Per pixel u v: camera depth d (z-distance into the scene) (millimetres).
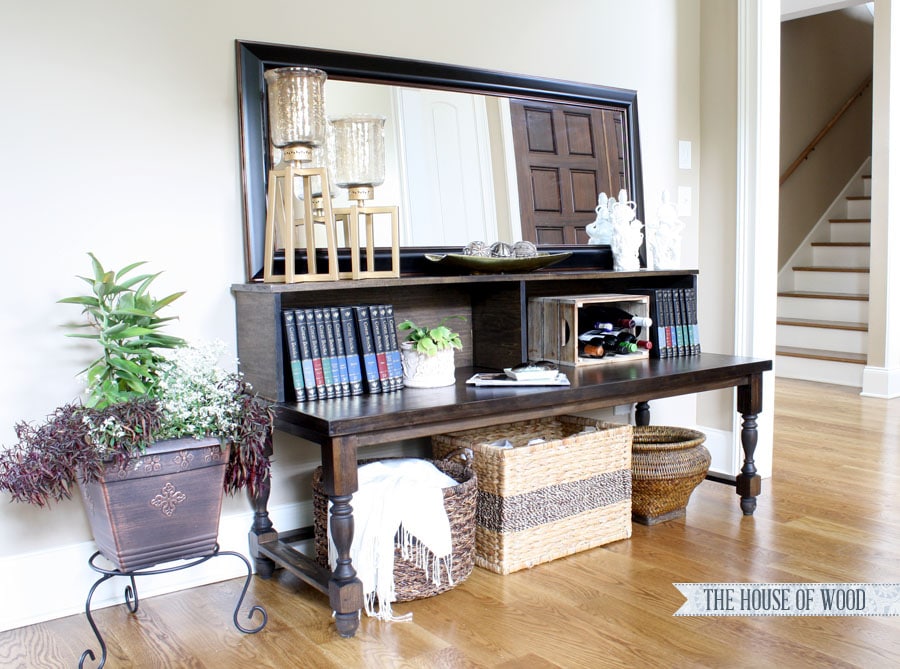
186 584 2355
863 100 6875
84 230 2178
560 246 3033
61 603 2174
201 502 1938
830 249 6344
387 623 2082
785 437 4020
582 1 3115
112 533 1839
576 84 3062
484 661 1865
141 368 1977
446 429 2170
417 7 2695
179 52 2289
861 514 2863
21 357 2111
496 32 2891
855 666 1808
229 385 2010
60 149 2133
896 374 4977
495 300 2760
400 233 2633
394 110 2629
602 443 2553
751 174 3285
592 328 3070
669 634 1979
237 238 2416
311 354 2244
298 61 2438
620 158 3217
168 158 2291
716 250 3453
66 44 2127
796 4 5445
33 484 1764
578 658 1868
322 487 2258
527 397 2281
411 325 2430
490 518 2389
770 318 3338
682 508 2887
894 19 4750
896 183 4840
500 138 2871
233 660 1901
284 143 2258
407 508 2115
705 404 3498
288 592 2316
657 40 3344
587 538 2545
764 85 3250
